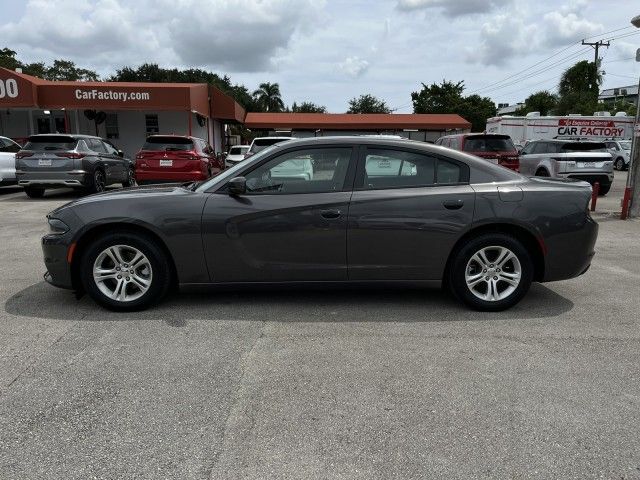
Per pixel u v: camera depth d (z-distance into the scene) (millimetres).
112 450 2699
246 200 4605
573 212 4703
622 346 4043
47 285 5660
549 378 3498
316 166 4695
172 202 4609
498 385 3395
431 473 2525
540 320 4617
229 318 4613
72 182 13195
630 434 2857
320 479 2479
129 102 21781
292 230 4578
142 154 13781
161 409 3092
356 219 4578
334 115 40906
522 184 4762
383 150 4730
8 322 4504
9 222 10102
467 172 4754
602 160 15039
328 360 3766
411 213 4586
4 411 3064
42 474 2510
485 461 2617
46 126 26297
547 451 2701
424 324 4496
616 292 5500
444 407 3123
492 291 4777
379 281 4738
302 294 5297
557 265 4754
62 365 3662
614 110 57281
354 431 2871
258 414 3039
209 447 2725
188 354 3855
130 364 3684
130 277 4715
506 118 28422
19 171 13109
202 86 24984
